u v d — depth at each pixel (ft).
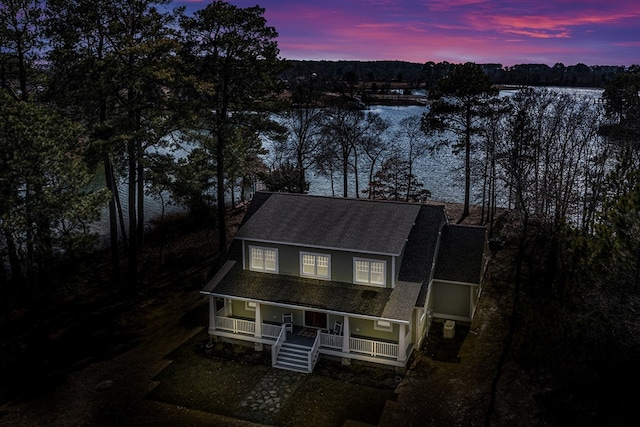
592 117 153.79
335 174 243.81
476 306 101.76
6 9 97.71
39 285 86.22
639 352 67.15
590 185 130.62
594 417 67.21
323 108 197.06
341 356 85.51
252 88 124.36
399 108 498.69
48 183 86.74
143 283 116.98
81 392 79.10
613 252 67.10
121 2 103.24
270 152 245.45
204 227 151.02
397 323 83.10
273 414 73.56
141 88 107.04
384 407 74.43
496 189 196.44
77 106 107.34
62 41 102.47
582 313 72.02
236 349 90.63
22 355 89.45
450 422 70.64
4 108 80.89
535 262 123.44
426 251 92.73
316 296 87.56
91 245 90.27
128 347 91.71
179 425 71.46
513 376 79.82
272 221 97.66
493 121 153.17
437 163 263.08
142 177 112.98
